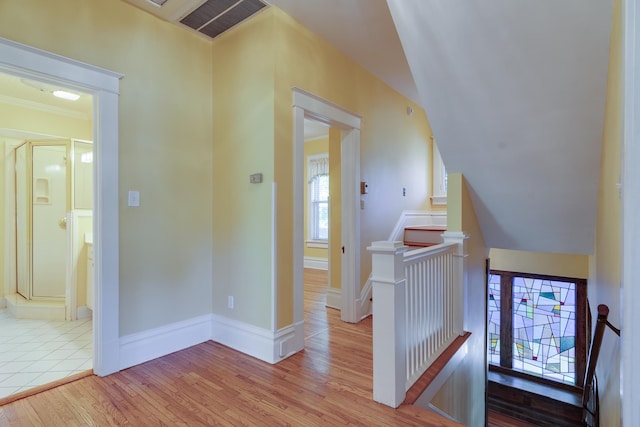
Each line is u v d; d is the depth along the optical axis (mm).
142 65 2564
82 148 3768
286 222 2717
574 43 1865
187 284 2863
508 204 3135
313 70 2973
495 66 2154
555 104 2205
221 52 2984
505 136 2553
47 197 3928
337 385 2230
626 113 651
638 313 610
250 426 1810
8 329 3340
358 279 3547
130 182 2488
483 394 3787
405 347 2084
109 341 2355
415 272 2303
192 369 2449
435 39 2180
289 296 2736
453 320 3012
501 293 5207
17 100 3695
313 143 6828
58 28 2141
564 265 4680
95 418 1873
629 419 620
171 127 2752
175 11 2604
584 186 2652
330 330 3293
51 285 3912
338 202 4023
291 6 2598
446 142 2834
